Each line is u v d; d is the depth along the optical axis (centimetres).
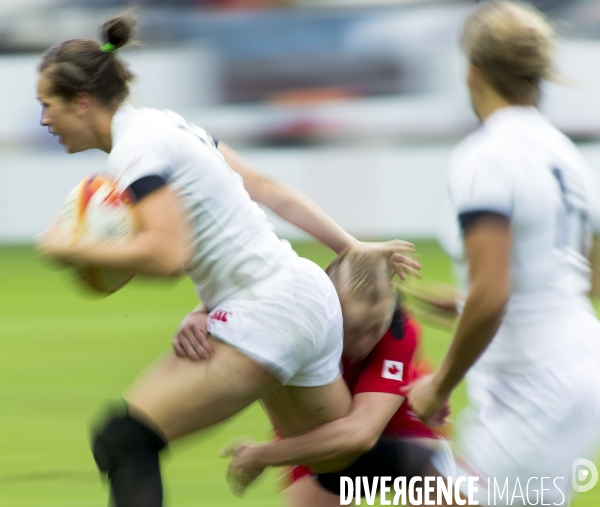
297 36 5931
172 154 941
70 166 5216
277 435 1127
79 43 985
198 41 5941
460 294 908
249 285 968
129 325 3053
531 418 842
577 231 877
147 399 935
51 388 2158
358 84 5806
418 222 5206
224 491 1434
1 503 1359
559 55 878
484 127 864
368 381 1050
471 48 862
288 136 5859
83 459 1593
